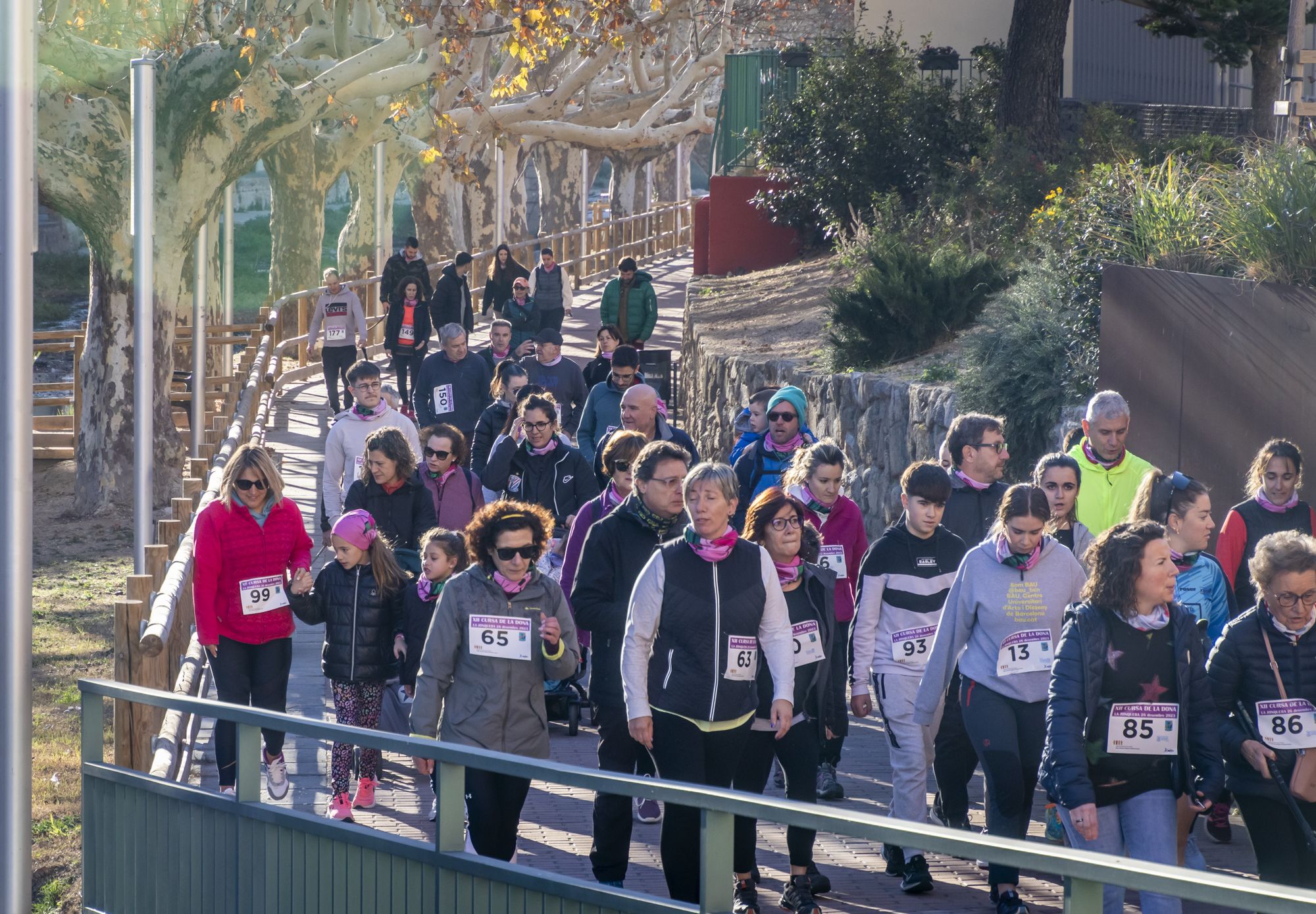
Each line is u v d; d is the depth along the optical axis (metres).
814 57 71.06
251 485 20.73
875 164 64.12
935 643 17.09
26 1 15.52
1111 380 29.55
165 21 61.75
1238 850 19.11
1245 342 24.28
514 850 16.66
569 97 95.50
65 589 49.88
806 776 17.31
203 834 15.16
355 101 91.81
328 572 21.31
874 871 18.95
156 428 61.78
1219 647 14.84
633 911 11.31
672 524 16.66
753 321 56.88
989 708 16.61
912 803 18.11
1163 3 55.56
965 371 36.22
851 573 21.06
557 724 26.34
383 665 21.19
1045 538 16.78
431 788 22.92
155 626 21.11
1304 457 22.42
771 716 15.68
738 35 104.94
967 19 72.38
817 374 44.03
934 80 66.06
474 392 40.09
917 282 42.81
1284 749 14.48
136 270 35.28
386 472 24.44
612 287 55.34
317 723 13.70
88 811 16.70
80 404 66.19
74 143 59.28
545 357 39.38
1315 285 24.39
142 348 34.53
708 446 52.88
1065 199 43.59
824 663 17.16
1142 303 28.08
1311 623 14.51
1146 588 14.08
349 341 59.75
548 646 16.30
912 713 18.11
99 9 62.94
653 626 15.37
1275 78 56.34
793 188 68.06
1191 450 26.19
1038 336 34.31
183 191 59.88
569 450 26.38
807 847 17.02
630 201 148.00
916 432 36.91
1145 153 51.69
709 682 15.23
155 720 22.67
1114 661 14.17
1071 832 14.56
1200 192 33.09
